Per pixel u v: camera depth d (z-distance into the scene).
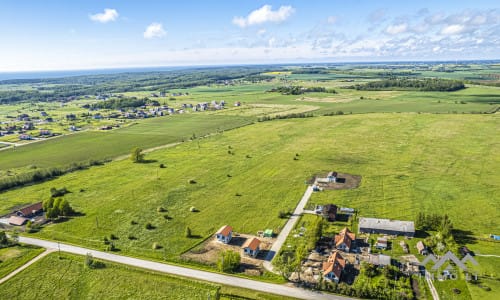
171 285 64.62
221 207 96.94
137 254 75.25
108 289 64.62
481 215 86.44
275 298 60.03
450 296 59.22
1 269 70.81
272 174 120.69
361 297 59.81
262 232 82.38
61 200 94.25
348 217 88.50
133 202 101.69
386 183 108.38
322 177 115.31
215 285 63.78
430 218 81.44
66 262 72.81
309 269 68.12
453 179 109.06
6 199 107.44
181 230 85.06
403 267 67.56
